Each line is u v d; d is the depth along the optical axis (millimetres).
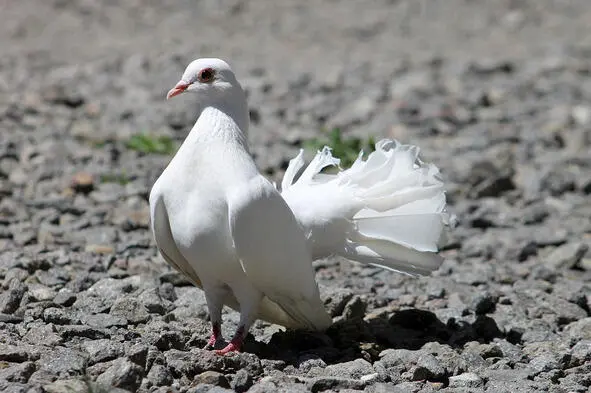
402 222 9336
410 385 8414
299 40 28750
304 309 9141
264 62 25547
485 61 24891
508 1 32906
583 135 18953
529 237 13844
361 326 9992
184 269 9438
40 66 24047
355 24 30672
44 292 10258
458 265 12734
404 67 24594
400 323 10242
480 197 15805
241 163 8648
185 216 8625
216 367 8281
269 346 9219
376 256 9406
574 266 12812
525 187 16172
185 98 21359
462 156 17844
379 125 19609
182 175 8688
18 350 8328
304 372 8648
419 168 9367
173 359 8383
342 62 25625
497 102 21812
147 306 10039
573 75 24016
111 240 12789
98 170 15836
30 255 11547
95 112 19797
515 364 9125
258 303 8969
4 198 14297
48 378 7930
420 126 19641
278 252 8531
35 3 32188
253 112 20422
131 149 17312
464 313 10648
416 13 32188
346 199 9328
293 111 20719
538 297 11250
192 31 29531
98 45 27172
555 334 10172
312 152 17141
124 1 32812
